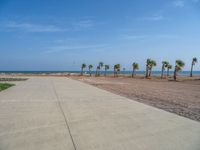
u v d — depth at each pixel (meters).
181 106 12.71
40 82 32.59
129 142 5.61
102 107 10.72
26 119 7.91
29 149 5.05
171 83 42.91
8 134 6.11
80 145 5.35
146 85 34.03
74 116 8.52
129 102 12.55
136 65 81.75
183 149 5.18
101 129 6.73
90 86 25.38
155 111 9.84
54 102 12.23
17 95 15.41
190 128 7.01
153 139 5.86
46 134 6.14
